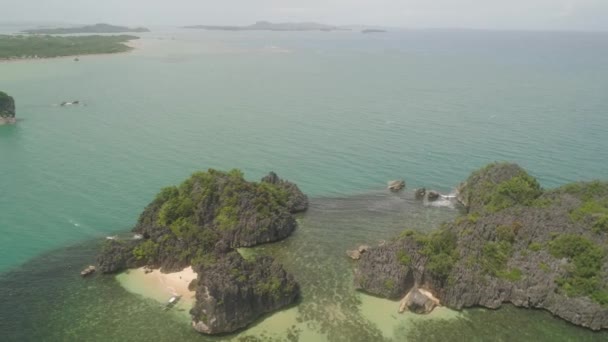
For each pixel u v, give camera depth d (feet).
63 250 253.44
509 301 208.44
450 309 204.85
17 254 248.52
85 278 224.53
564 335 191.11
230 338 186.09
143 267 232.12
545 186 344.90
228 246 242.37
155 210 268.21
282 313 201.36
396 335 189.26
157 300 207.62
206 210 263.08
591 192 271.49
